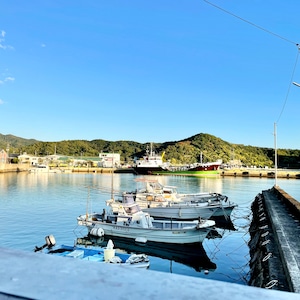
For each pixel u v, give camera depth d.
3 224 24.56
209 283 0.82
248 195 48.47
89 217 22.86
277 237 12.18
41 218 27.23
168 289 0.76
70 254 14.18
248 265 16.06
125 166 138.25
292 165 147.25
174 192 31.80
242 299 0.72
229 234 23.86
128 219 20.73
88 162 149.88
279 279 8.36
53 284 0.76
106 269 0.89
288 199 21.67
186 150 169.50
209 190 54.91
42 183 66.25
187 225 20.33
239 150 181.62
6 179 77.56
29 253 1.01
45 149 187.38
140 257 14.34
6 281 0.77
